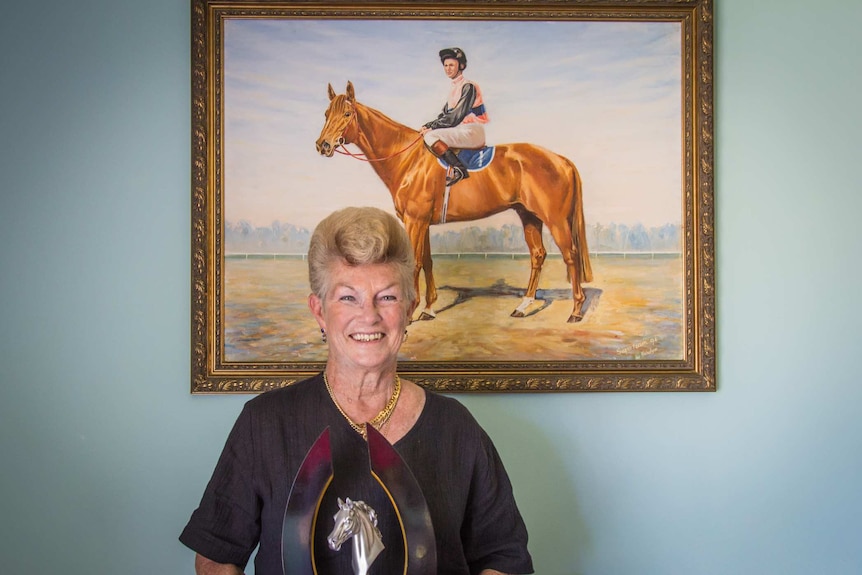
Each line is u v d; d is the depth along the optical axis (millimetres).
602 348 2006
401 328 1422
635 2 2002
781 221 2047
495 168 2004
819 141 2053
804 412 2039
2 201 1968
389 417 1461
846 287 2047
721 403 2037
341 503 1317
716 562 2025
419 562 1289
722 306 2043
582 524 2018
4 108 1975
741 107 2051
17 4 1981
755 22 2053
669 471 2027
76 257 1979
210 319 1960
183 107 2004
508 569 1516
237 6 1974
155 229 1992
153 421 1980
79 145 1986
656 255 2014
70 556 1962
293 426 1437
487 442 1559
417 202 1994
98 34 1995
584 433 2020
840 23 2057
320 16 1989
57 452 1965
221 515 1427
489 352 1993
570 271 2004
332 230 1399
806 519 2033
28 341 1966
